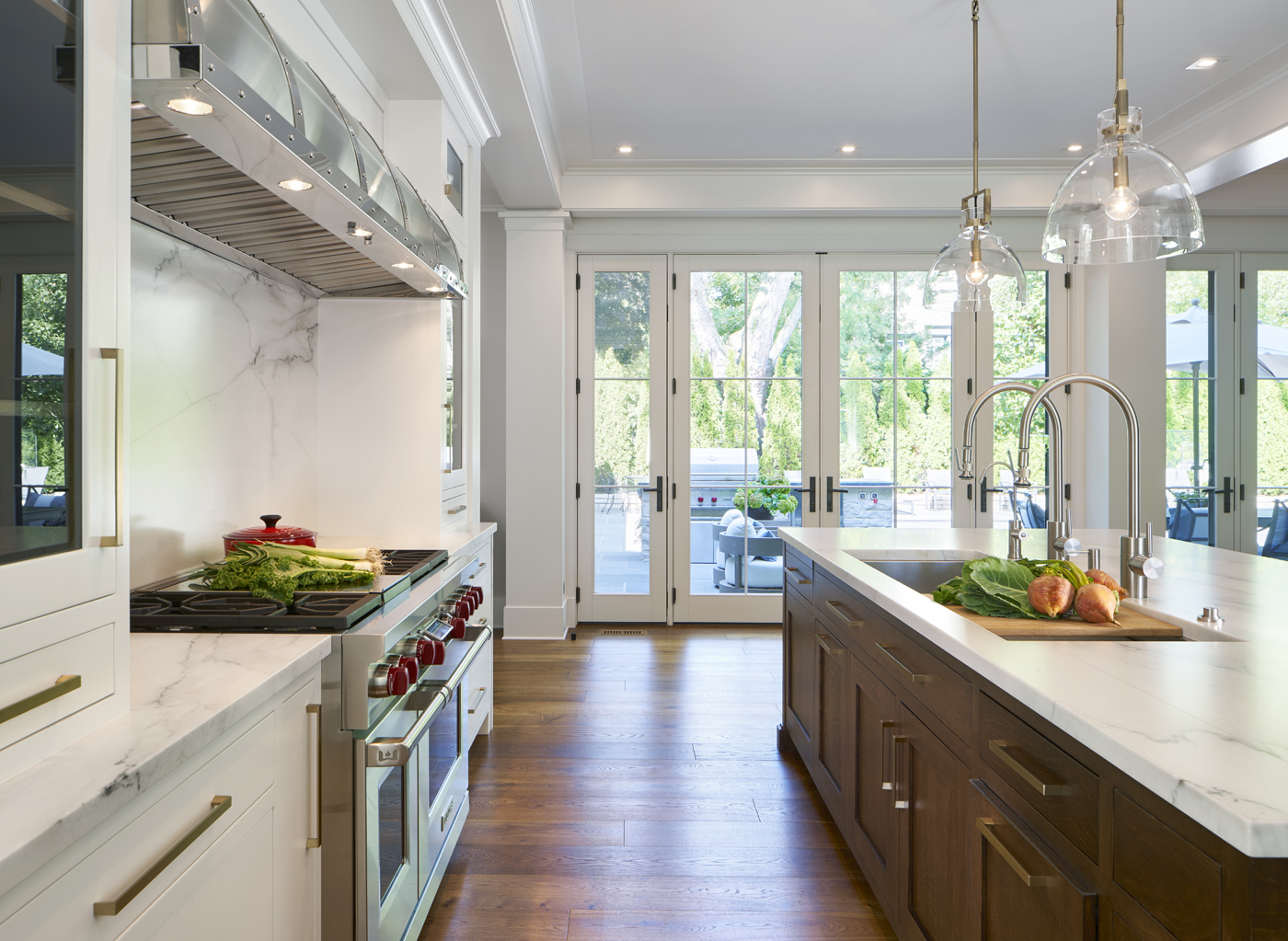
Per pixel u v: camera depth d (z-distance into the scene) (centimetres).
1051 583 166
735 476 524
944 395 520
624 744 319
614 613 527
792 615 304
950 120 408
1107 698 106
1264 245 511
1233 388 514
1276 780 79
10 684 82
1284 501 516
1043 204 488
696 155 461
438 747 198
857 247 513
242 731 115
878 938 194
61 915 76
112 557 99
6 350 83
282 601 163
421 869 182
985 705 133
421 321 276
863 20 306
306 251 208
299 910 136
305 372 266
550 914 204
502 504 524
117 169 101
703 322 521
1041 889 111
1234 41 326
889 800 188
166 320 188
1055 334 516
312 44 216
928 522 522
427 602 184
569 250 513
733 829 250
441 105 282
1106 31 316
